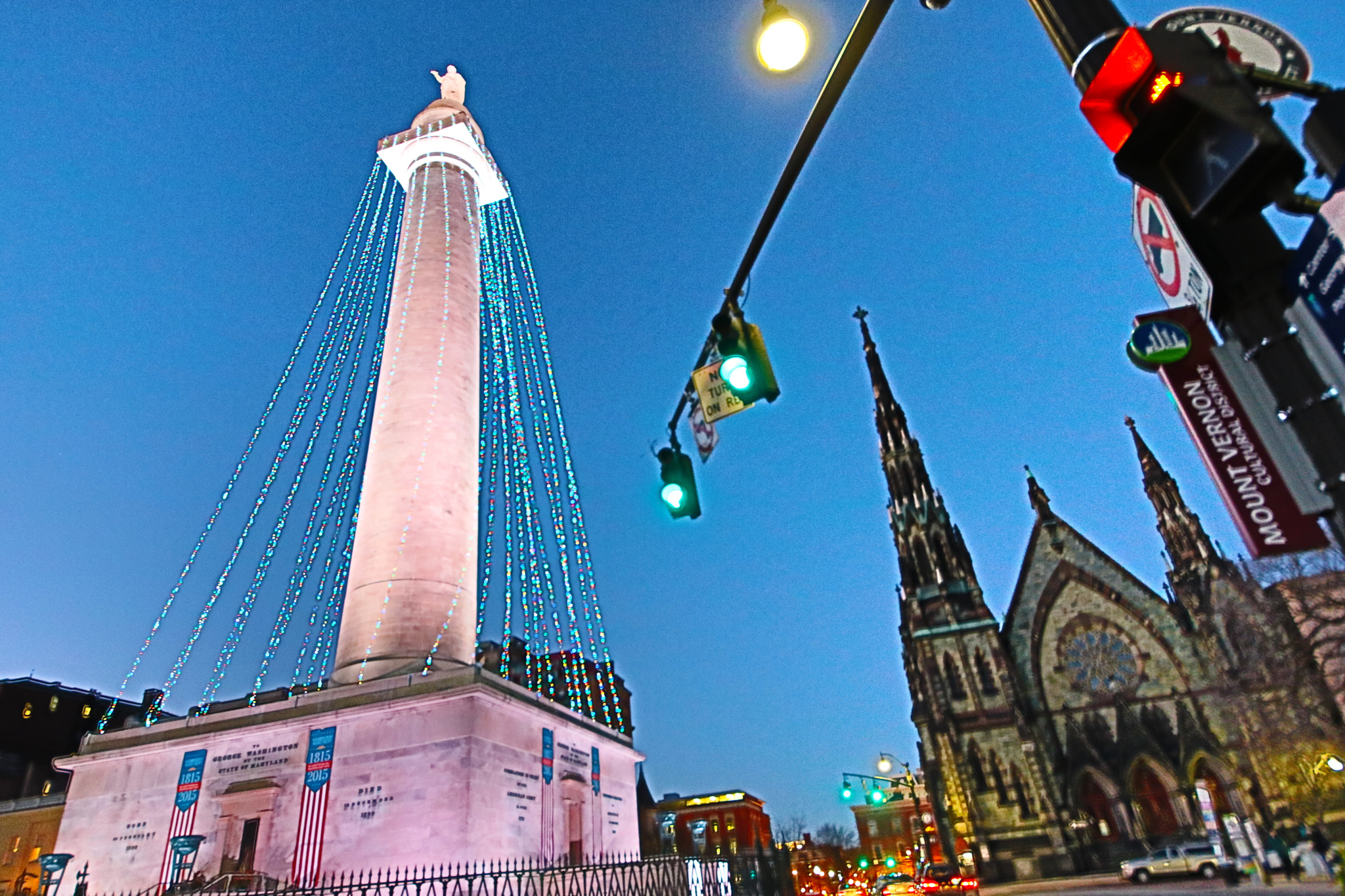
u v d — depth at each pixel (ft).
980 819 168.45
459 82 137.28
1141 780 168.96
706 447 28.25
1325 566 101.45
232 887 66.85
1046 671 185.68
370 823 68.80
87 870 74.69
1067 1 14.39
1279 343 12.12
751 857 90.17
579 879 69.56
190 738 78.18
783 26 19.80
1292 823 140.36
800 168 21.21
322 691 77.20
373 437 96.32
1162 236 14.20
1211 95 11.89
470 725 70.85
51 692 179.01
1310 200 11.58
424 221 113.70
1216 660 165.78
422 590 85.30
